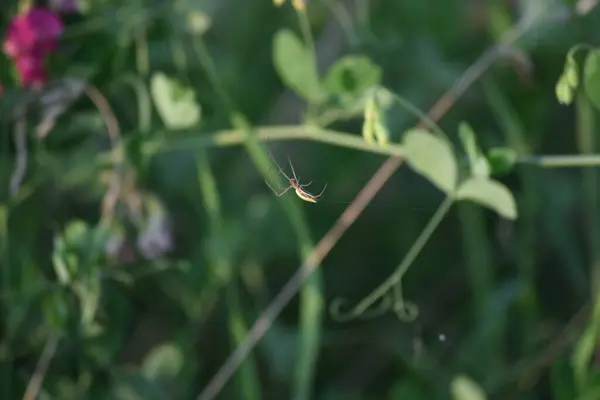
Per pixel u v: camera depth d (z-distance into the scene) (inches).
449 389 34.7
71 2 33.7
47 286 32.7
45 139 33.7
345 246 37.0
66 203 34.4
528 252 35.7
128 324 35.0
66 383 33.5
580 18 35.2
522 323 35.7
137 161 33.6
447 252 37.1
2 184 33.7
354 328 36.4
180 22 34.4
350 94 31.8
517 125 36.2
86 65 33.5
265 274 36.5
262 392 35.6
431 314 36.5
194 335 35.0
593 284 35.2
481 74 36.4
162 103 32.6
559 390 32.5
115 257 33.4
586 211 36.1
